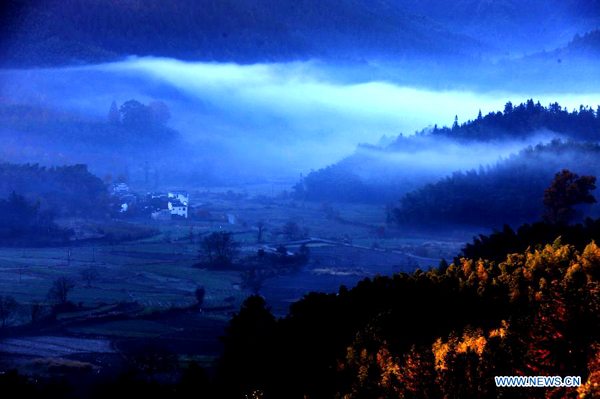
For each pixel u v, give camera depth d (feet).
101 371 335.67
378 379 218.18
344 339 271.69
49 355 361.10
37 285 520.42
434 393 187.21
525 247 390.63
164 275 579.89
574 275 265.34
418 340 252.42
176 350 376.89
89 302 472.03
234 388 265.95
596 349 172.55
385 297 298.76
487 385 177.78
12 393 260.21
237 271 600.39
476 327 255.70
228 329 294.25
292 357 266.57
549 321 185.68
